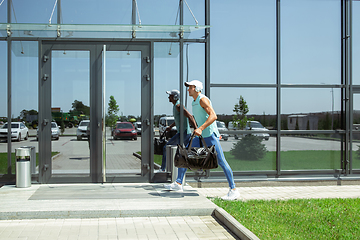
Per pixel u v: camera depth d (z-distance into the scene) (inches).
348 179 296.5
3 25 244.2
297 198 240.5
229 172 230.2
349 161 301.6
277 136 294.0
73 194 230.5
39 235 164.4
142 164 275.9
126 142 275.3
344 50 301.1
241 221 179.0
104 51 262.4
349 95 300.4
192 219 193.3
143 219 192.1
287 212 198.1
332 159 301.0
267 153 294.0
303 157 297.3
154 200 217.3
